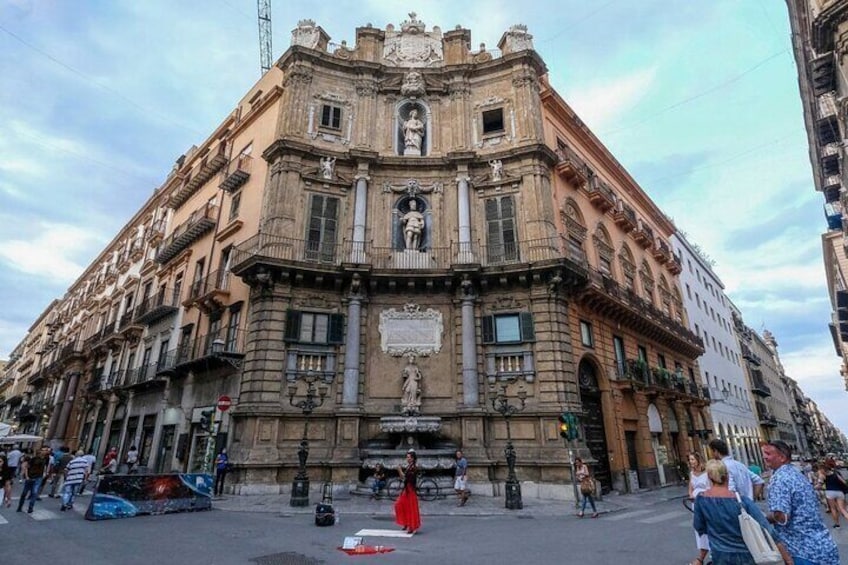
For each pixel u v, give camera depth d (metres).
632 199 32.22
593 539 9.33
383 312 19.02
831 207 29.88
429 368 18.38
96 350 34.56
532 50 22.27
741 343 54.25
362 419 17.52
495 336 18.53
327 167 20.70
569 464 15.92
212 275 23.11
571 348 18.47
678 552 8.07
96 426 31.61
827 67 16.95
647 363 25.38
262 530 9.98
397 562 7.38
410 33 24.09
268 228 19.38
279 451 16.44
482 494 15.89
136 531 9.80
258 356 17.41
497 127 22.31
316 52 22.25
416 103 22.98
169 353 24.11
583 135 26.83
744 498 4.48
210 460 17.86
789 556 4.12
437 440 17.23
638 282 28.11
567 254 20.58
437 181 21.31
